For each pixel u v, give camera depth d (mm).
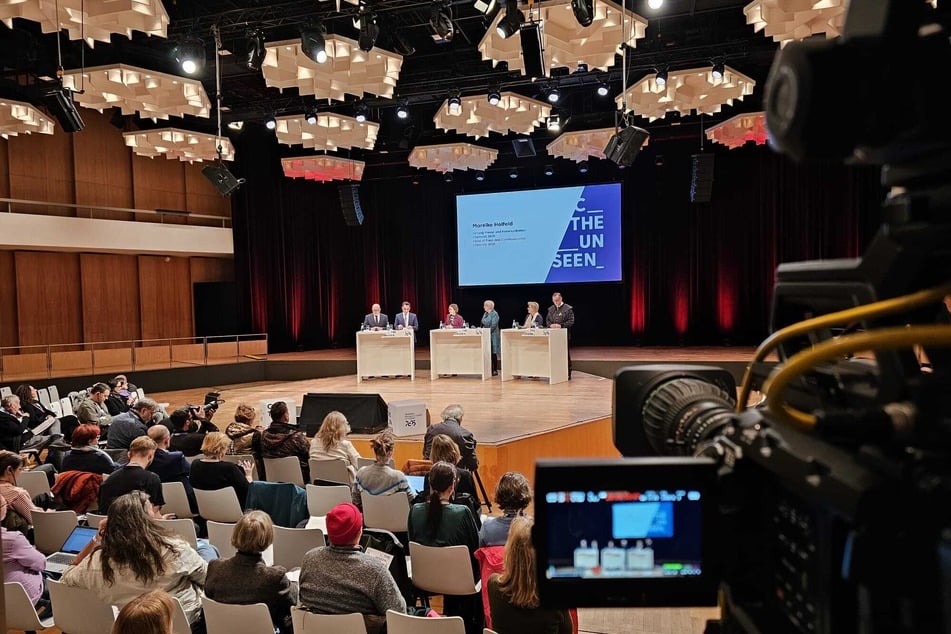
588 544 753
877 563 502
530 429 6027
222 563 2549
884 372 613
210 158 9234
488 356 9336
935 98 486
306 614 2330
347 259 14352
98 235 11289
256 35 6070
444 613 3311
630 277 12562
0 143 10797
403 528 3820
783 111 513
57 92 6152
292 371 11883
